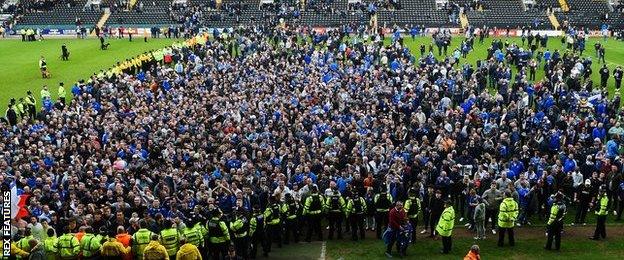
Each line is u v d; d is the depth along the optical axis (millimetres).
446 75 47375
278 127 34656
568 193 27562
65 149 30875
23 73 58625
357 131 33281
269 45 63469
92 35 84688
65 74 58094
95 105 39969
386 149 30734
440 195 25844
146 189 25578
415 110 38406
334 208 25641
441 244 25547
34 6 92125
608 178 28000
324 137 33094
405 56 56312
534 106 42656
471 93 41062
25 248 20547
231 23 85750
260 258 24438
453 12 85562
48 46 74938
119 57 66375
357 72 49469
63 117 36719
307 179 26062
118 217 21891
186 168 28766
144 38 79938
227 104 38938
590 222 27812
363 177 27953
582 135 33406
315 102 40031
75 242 20609
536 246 25312
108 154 30156
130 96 42312
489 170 27922
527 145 31531
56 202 24359
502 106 39188
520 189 26953
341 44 61531
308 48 60375
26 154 29812
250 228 23422
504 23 83625
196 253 20344
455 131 33125
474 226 26938
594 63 59781
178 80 47469
